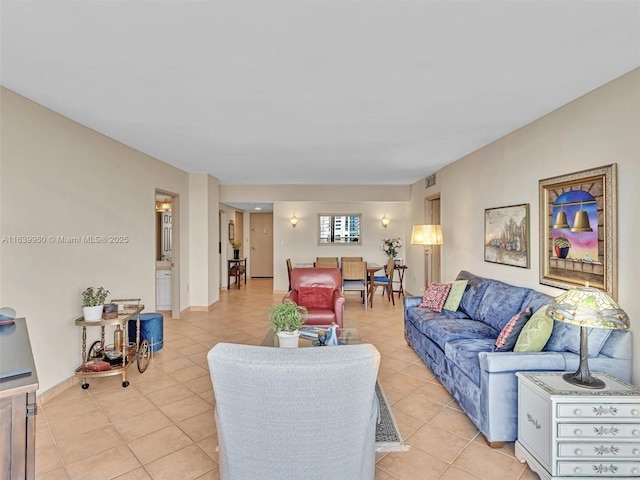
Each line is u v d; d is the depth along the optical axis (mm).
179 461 2064
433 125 3299
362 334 4695
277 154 4504
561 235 2783
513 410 2174
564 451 1783
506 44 1871
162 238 7438
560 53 1968
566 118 2746
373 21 1656
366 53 1962
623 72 2201
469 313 3676
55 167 2938
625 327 1797
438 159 4820
